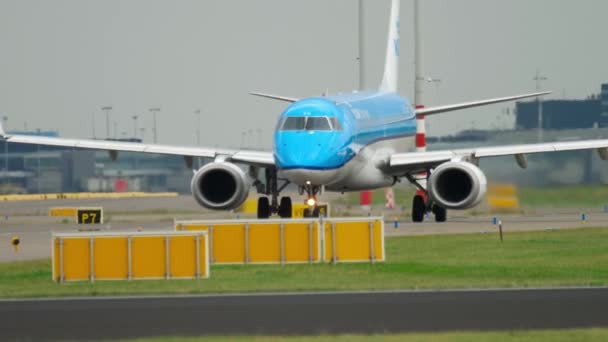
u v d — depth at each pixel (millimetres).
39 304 120688
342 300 120375
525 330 101188
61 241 141375
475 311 112188
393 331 101938
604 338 96500
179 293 127875
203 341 98188
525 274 142000
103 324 107625
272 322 107688
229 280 139625
